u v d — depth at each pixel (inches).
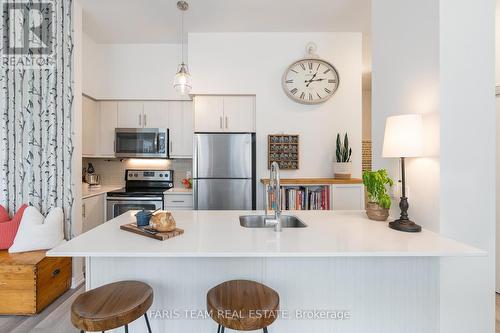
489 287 58.9
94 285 58.3
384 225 64.5
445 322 58.7
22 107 96.5
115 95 138.6
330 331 59.7
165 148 138.3
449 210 58.0
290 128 129.1
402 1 70.1
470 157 58.5
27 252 86.9
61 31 98.3
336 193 113.1
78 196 100.7
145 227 57.7
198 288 59.1
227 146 122.6
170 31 127.1
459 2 58.0
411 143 59.2
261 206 127.7
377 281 59.4
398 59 72.1
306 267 59.3
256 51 129.2
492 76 58.9
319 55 129.0
